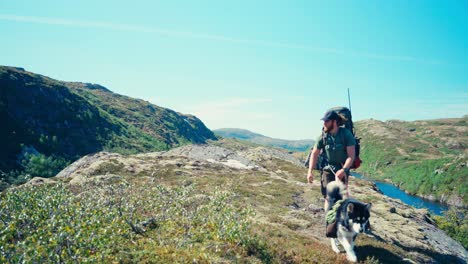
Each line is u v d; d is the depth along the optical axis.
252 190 18.06
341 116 9.01
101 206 9.34
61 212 8.34
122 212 9.50
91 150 171.50
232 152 37.03
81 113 194.75
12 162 131.38
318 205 16.41
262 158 36.56
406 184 174.62
